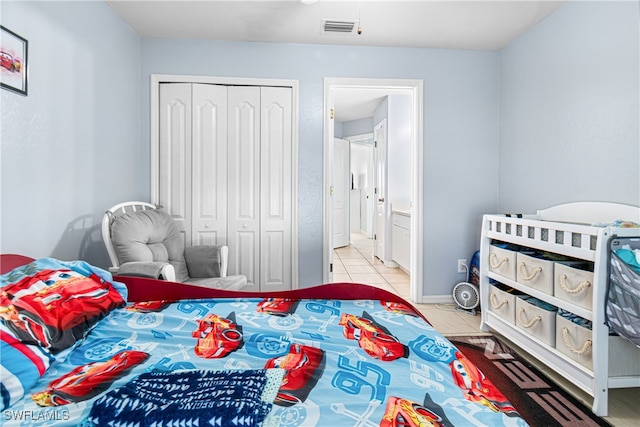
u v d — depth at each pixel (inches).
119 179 102.4
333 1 94.4
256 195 121.3
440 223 127.3
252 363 39.9
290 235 122.9
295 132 121.5
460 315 115.3
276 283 123.0
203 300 60.8
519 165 115.7
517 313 86.0
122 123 104.3
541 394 69.3
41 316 42.3
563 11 95.6
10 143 61.1
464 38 117.0
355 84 123.0
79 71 82.3
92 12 87.8
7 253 60.7
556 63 98.4
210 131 119.0
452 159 127.0
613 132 80.7
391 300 60.8
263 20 104.8
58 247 74.7
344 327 49.3
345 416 29.5
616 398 68.1
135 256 80.5
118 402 30.8
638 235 61.4
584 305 66.0
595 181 85.7
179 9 98.4
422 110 125.0
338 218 260.5
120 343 45.6
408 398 32.3
